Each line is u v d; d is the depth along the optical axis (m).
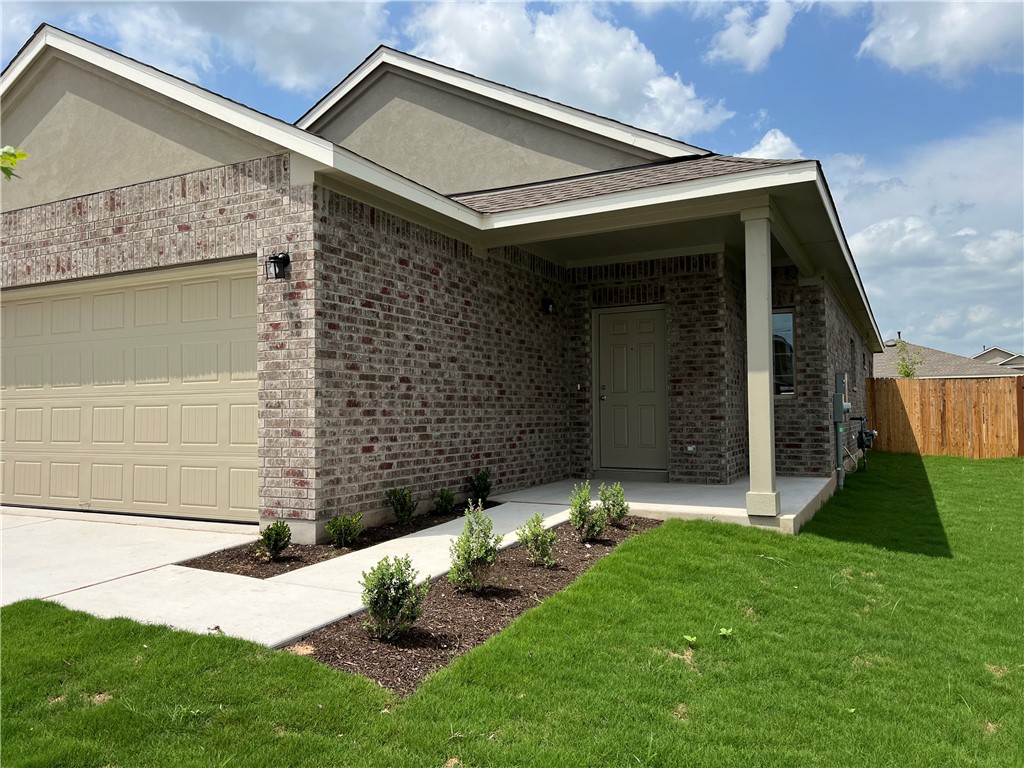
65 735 2.69
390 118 11.44
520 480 9.20
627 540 6.05
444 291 7.78
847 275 11.23
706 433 9.69
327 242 6.16
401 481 7.00
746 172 6.40
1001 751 3.17
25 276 7.79
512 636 3.87
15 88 7.81
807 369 10.89
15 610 3.98
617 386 10.41
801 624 4.56
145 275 7.17
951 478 12.93
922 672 3.99
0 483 8.20
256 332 6.57
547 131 10.39
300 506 5.98
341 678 3.27
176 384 7.05
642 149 9.83
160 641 3.53
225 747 2.67
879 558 6.30
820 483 9.70
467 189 10.84
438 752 2.73
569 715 3.09
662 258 10.01
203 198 6.63
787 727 3.21
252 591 4.50
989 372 32.75
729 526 6.61
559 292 10.36
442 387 7.68
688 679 3.59
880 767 2.92
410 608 3.80
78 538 6.13
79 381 7.68
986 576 6.15
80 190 7.43
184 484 6.98
